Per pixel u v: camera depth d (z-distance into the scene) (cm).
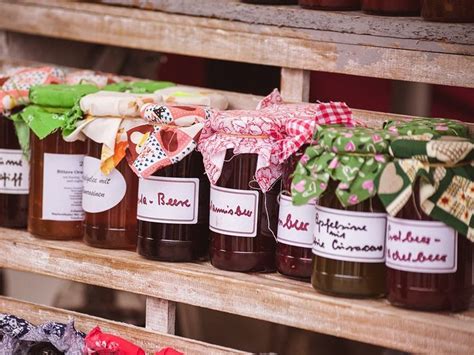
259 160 124
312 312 120
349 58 142
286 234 127
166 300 135
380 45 139
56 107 144
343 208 117
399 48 137
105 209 141
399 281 115
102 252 141
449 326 111
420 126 121
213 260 132
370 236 117
